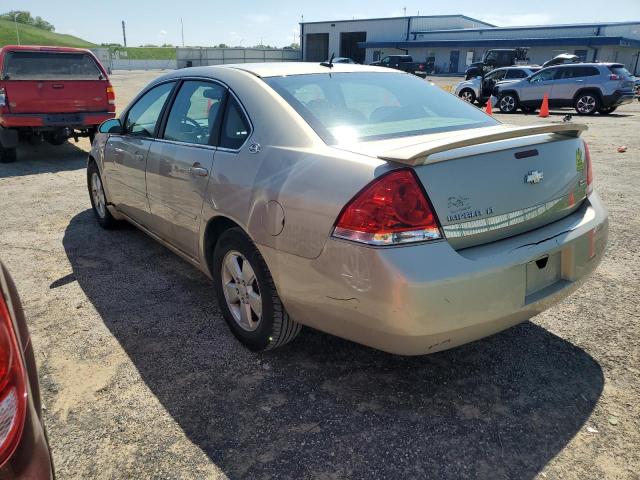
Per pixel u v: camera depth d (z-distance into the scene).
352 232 2.21
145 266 4.39
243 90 3.06
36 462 1.41
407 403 2.62
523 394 2.67
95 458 2.27
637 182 7.17
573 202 2.80
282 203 2.51
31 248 4.82
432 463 2.23
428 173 2.20
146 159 3.84
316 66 3.43
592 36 46.50
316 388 2.74
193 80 3.59
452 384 2.76
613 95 17.39
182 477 2.17
